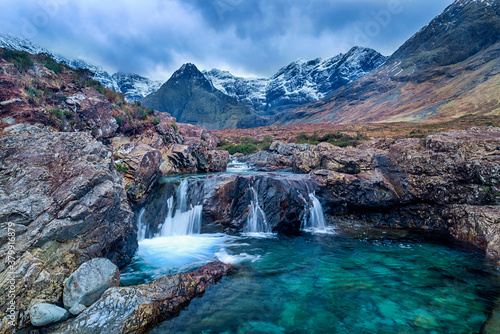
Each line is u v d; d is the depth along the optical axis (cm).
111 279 782
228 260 1183
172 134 2677
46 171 913
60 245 791
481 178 1400
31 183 856
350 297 875
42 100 1719
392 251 1288
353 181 1794
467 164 1470
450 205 1510
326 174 1872
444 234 1478
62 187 871
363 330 703
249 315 771
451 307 801
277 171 2752
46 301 684
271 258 1215
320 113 17650
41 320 629
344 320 751
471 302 826
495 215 1258
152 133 2472
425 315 764
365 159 2041
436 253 1239
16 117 1460
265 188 1748
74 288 714
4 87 1554
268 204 1702
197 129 3559
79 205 846
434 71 14038
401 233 1551
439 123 6053
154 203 1608
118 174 1203
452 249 1274
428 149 1742
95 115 1970
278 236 1552
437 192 1566
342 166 2073
